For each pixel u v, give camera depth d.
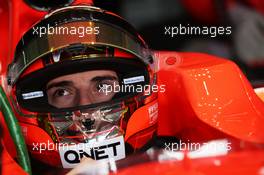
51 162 6.06
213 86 6.63
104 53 5.84
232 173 4.56
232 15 11.03
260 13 11.09
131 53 6.00
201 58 7.17
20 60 6.04
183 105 6.67
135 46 6.10
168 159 4.88
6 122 5.65
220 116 6.36
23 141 5.67
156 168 4.73
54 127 5.90
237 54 11.01
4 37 8.20
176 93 6.81
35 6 7.34
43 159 6.11
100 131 5.89
